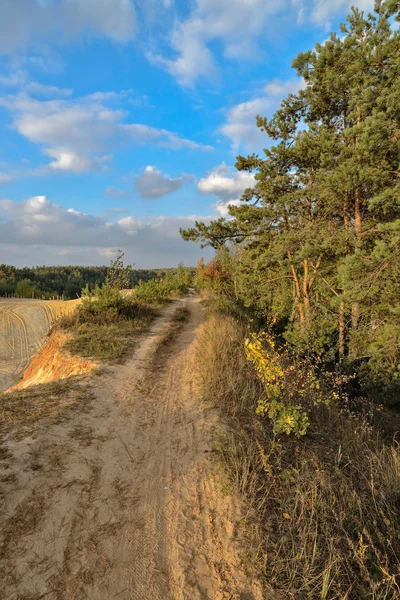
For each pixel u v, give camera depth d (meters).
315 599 2.50
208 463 4.30
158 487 3.83
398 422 8.77
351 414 7.25
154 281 23.20
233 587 2.64
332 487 3.73
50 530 3.06
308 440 4.98
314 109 12.44
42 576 2.63
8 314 23.91
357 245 10.41
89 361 8.32
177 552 2.97
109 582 2.65
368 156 9.31
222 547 3.03
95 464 4.16
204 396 6.45
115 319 12.63
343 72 10.61
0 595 2.44
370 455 4.66
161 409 6.04
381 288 9.88
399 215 10.41
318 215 12.68
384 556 2.85
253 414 5.64
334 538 3.02
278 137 13.80
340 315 12.40
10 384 14.12
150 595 2.57
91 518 3.28
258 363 5.67
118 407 5.94
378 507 3.45
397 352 10.12
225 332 10.20
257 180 13.02
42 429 4.73
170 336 11.51
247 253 16.11
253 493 3.64
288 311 16.95
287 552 2.95
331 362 13.00
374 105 9.38
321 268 13.91
